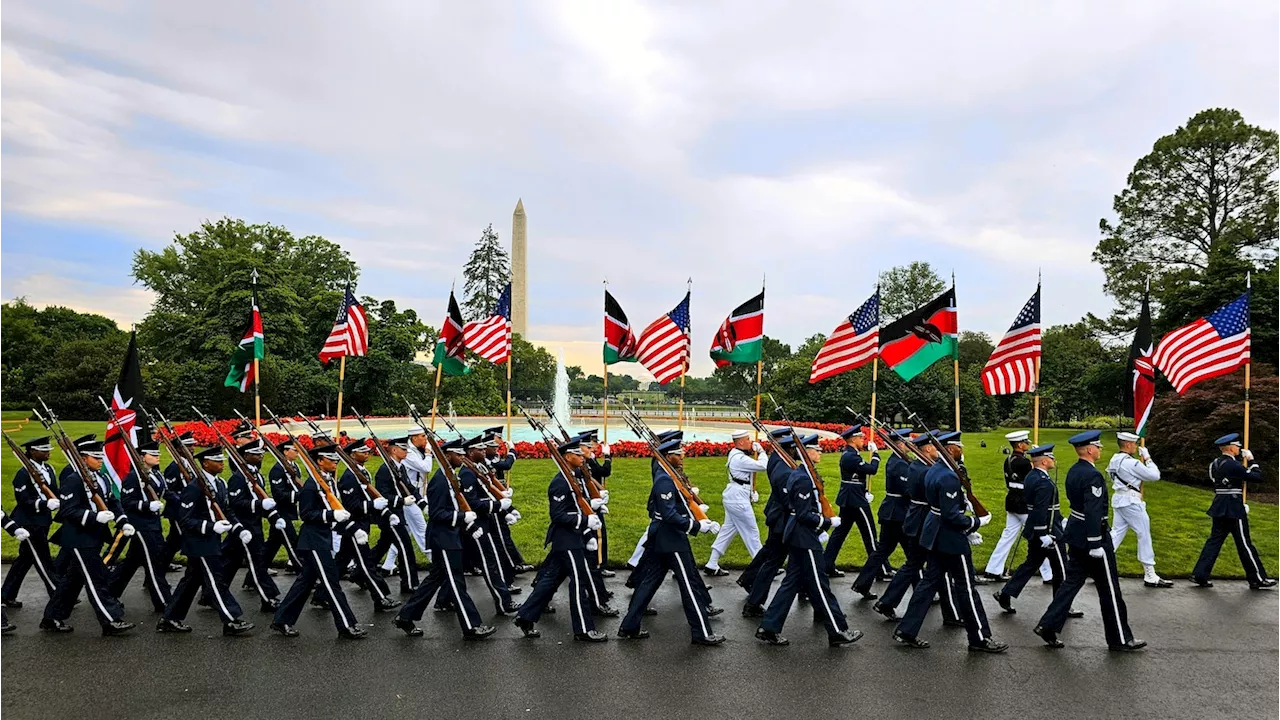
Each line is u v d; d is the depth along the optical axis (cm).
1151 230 4247
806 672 831
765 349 6044
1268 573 1284
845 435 1248
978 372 4681
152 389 3841
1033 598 1141
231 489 1020
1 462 2098
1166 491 2058
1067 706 754
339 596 930
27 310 6362
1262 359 3009
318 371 4625
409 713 721
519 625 930
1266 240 3912
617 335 1731
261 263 4566
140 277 5466
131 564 1020
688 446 2438
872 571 1125
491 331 1697
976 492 1930
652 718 715
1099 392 4278
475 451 1092
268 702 743
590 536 938
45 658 851
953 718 723
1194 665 869
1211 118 4069
